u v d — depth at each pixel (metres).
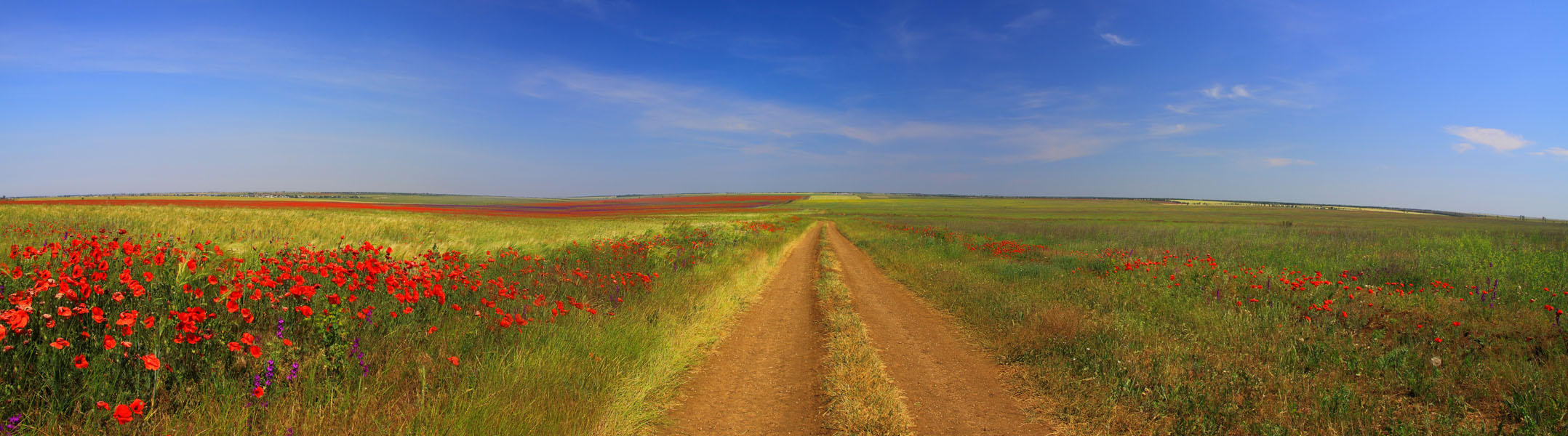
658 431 4.05
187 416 3.16
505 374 4.12
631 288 7.72
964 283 11.15
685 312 7.32
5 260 4.61
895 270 14.59
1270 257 14.45
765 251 17.91
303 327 4.16
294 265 5.58
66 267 3.74
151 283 3.97
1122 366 5.24
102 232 5.98
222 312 4.01
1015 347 6.33
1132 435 4.05
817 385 5.12
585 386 4.34
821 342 6.71
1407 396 4.61
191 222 19.62
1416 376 4.86
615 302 6.98
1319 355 5.51
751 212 83.44
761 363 5.82
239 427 3.09
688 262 11.12
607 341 5.26
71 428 2.93
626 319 6.17
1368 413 4.14
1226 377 4.97
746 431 4.11
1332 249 16.14
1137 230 32.91
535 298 6.07
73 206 25.03
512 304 5.86
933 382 5.36
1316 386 4.70
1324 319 6.61
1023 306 8.26
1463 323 6.26
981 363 6.02
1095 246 22.53
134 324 3.37
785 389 5.01
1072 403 4.64
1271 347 5.75
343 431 3.25
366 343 4.23
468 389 3.85
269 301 4.23
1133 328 6.71
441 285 5.77
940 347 6.66
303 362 3.82
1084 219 66.56
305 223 21.61
